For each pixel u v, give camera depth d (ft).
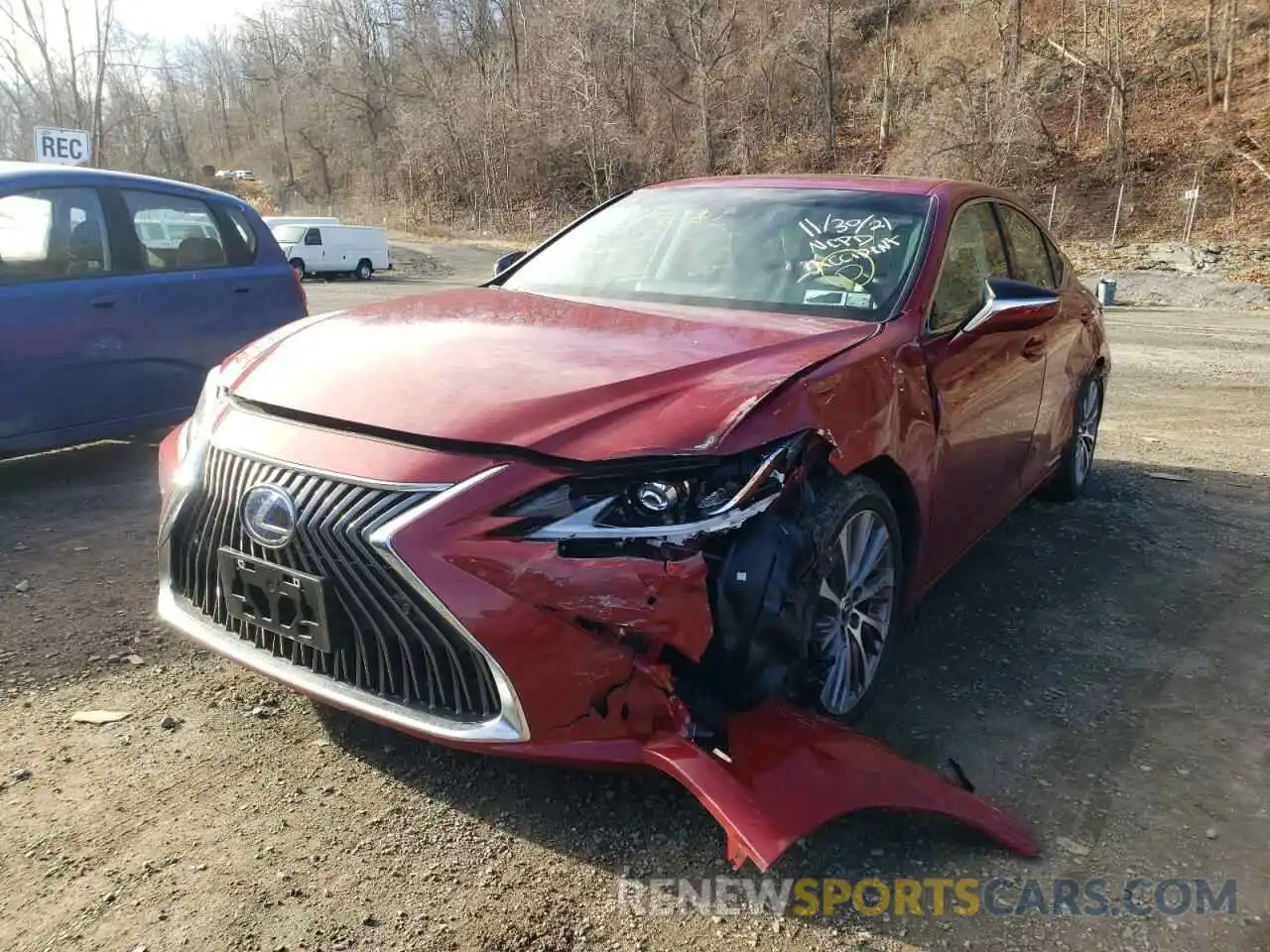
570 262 14.15
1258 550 16.66
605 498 8.04
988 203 14.99
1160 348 45.09
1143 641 13.06
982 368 12.70
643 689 8.10
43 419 17.42
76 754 9.72
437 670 8.27
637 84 178.91
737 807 7.73
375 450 8.45
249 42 246.68
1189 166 106.63
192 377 19.71
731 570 8.27
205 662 11.65
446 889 8.03
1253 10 122.42
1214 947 7.65
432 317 11.36
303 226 101.19
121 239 18.71
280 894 7.91
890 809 8.75
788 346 10.18
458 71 212.43
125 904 7.76
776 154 152.87
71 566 14.39
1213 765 10.18
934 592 14.49
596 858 8.43
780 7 167.43
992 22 140.87
